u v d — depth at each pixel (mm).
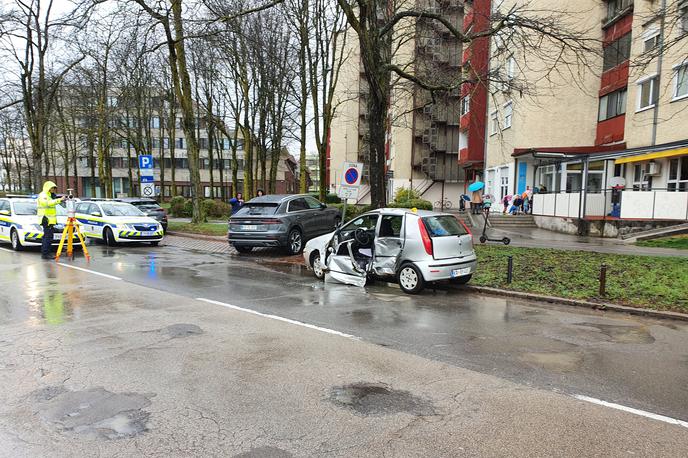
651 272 10016
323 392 4312
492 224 23188
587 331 6516
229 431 3592
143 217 17203
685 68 11516
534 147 25734
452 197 45031
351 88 42500
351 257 9742
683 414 3971
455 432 3609
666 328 6730
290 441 3453
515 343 5906
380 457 3252
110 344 5613
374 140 13461
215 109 38344
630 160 19469
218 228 20703
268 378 4629
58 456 3230
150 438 3480
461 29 31250
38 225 14570
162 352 5348
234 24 17734
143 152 39375
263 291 9031
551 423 3773
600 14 24312
